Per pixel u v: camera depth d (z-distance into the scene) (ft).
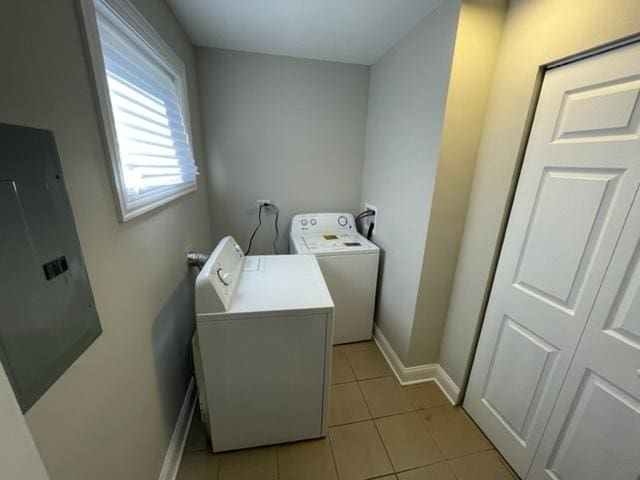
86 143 2.40
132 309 3.13
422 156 5.01
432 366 5.95
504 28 4.07
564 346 3.47
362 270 6.71
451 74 4.18
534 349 3.87
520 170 4.00
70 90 2.21
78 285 2.19
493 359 4.60
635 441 2.83
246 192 7.66
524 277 3.99
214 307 3.69
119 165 2.85
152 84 4.08
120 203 2.84
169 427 4.10
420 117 5.04
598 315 3.09
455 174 4.69
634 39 2.70
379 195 6.98
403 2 4.39
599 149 3.01
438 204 4.81
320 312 3.93
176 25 5.11
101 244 2.57
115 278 2.80
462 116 4.40
